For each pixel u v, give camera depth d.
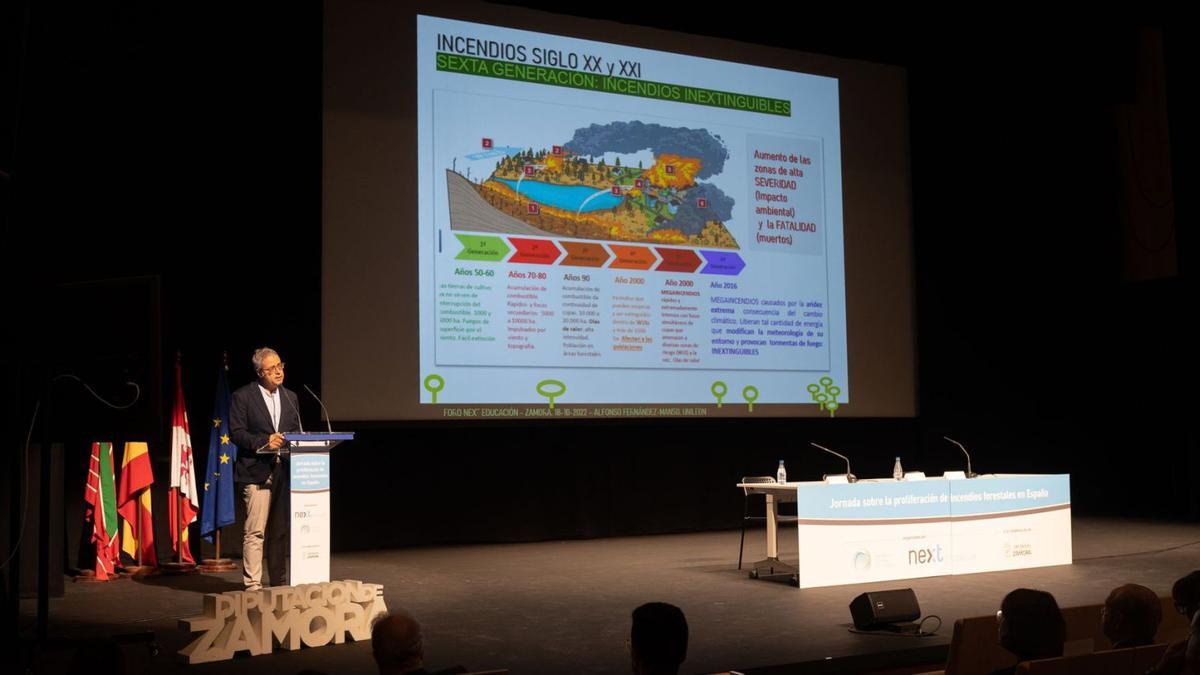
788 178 9.20
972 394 10.16
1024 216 10.45
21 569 5.88
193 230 7.49
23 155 6.84
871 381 9.50
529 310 8.10
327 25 7.66
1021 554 6.70
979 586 5.97
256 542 5.63
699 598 5.68
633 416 8.38
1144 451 11.26
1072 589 5.85
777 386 8.99
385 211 7.76
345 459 8.05
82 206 7.12
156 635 4.79
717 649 4.38
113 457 7.06
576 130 8.38
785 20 9.35
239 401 5.63
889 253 9.67
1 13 5.97
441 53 7.99
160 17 7.39
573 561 7.36
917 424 10.25
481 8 8.13
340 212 7.63
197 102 7.51
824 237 9.33
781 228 9.12
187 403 7.45
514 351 8.04
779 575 6.54
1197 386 10.54
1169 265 10.38
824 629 4.79
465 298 7.93
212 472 6.62
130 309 4.29
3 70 6.08
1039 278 10.52
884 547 6.24
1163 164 10.35
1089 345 10.84
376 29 7.81
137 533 6.88
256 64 7.66
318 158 7.63
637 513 9.11
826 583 6.05
